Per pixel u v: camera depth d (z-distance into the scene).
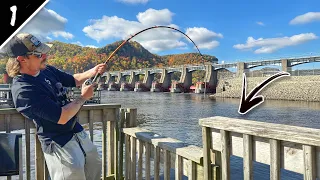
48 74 2.38
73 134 2.37
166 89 105.88
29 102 2.02
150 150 3.16
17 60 2.01
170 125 24.28
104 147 3.61
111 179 3.65
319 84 50.69
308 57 59.06
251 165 2.01
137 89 113.44
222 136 2.22
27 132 3.00
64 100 2.43
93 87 2.17
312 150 1.65
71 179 2.28
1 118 2.86
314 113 32.44
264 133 1.88
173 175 6.62
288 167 1.80
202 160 2.41
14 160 2.49
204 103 48.84
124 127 3.70
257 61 70.25
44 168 3.08
